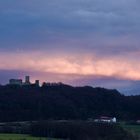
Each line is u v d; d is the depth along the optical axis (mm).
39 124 125000
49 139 109750
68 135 113250
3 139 105562
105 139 110625
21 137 113625
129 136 114188
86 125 118562
